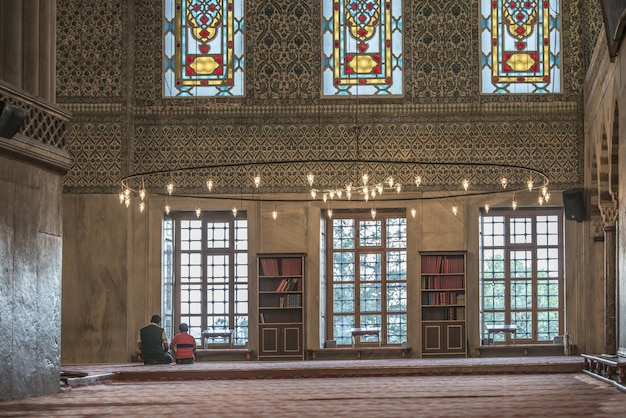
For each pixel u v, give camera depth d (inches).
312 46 847.1
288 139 840.3
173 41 850.1
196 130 840.9
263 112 842.2
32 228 430.0
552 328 848.3
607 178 762.2
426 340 824.9
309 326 831.7
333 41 850.1
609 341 772.0
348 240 860.0
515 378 584.1
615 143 706.2
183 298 860.6
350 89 844.0
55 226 453.1
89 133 826.8
